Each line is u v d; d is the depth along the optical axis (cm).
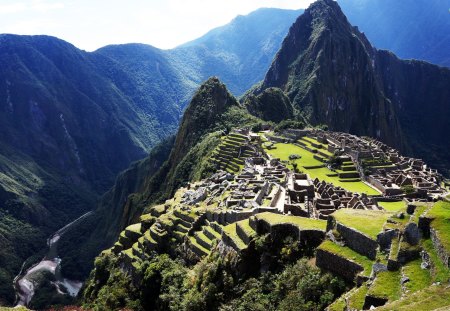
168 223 5481
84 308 6350
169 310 3838
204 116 19825
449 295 1584
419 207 2248
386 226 2236
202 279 3431
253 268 3081
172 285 4106
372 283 1972
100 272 6694
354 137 16388
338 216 2653
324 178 10175
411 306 1554
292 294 2409
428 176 10344
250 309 2622
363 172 10325
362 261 2250
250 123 18950
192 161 14938
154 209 7194
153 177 19088
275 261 2897
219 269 3281
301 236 2789
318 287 2347
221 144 13588
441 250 1828
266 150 13012
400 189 8300
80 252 19000
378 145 15925
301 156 12150
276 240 2973
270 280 2752
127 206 18112
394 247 2078
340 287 2261
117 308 5153
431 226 1975
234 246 3269
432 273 1809
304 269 2539
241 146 12738
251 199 5250
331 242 2514
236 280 3102
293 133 15425
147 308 4600
